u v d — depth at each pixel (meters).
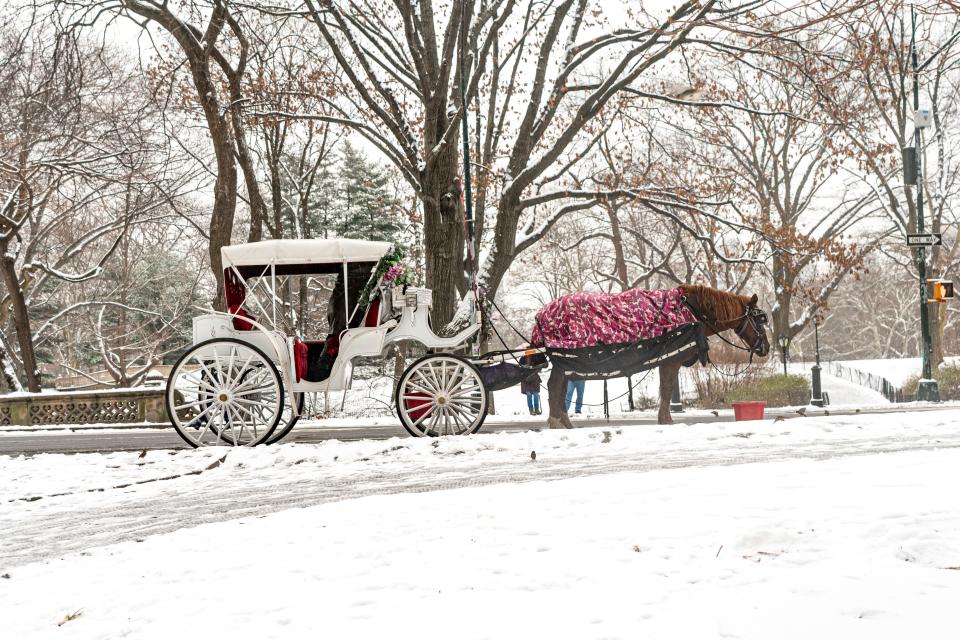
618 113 25.98
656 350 12.49
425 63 20.56
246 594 4.08
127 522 6.91
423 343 11.80
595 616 3.37
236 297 11.82
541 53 22.72
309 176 38.00
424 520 5.60
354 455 10.12
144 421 20.47
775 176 39.16
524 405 30.38
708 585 3.72
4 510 7.83
